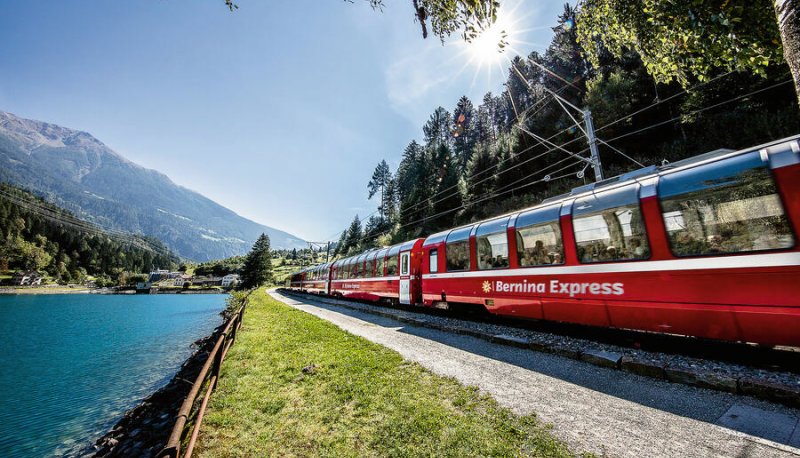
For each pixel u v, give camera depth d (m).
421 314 13.28
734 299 5.07
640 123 26.89
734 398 4.20
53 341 22.69
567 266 7.62
